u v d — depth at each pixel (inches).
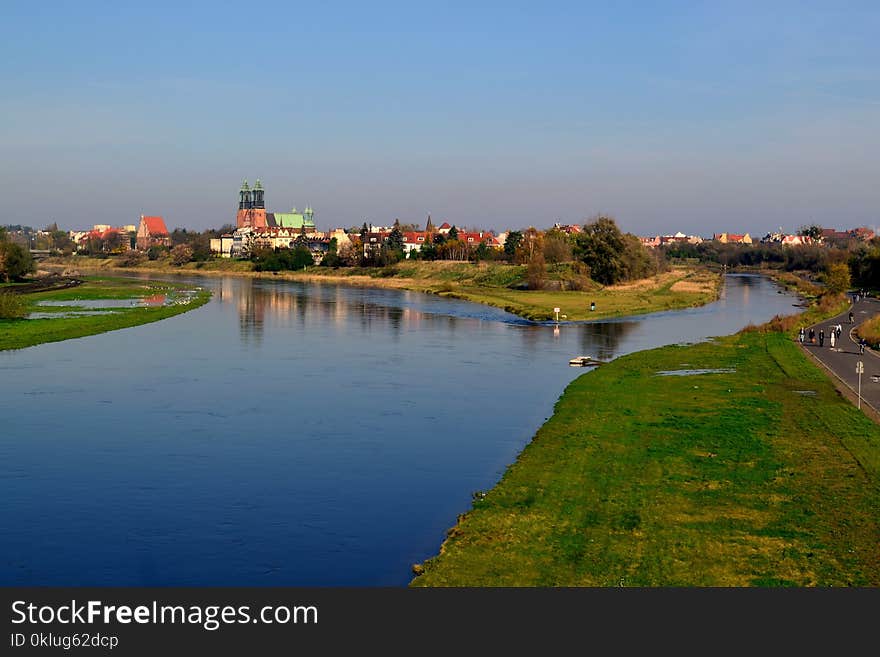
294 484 1814.7
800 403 2475.4
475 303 6648.6
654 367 3245.6
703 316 5762.8
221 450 2089.1
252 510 1653.5
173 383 2965.1
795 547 1336.1
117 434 2246.6
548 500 1593.3
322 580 1317.7
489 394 2773.1
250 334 4446.4
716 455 1897.1
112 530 1552.7
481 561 1306.6
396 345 4015.8
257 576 1339.8
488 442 2156.7
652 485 1672.0
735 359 3432.6
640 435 2101.4
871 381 2876.5
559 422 2274.9
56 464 1968.5
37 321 4825.3
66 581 1333.7
